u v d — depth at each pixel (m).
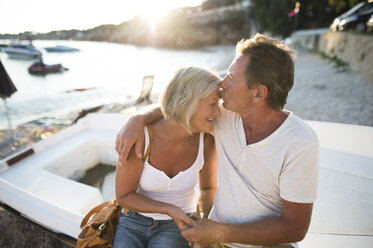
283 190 1.18
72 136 3.61
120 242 1.53
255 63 1.15
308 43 19.38
